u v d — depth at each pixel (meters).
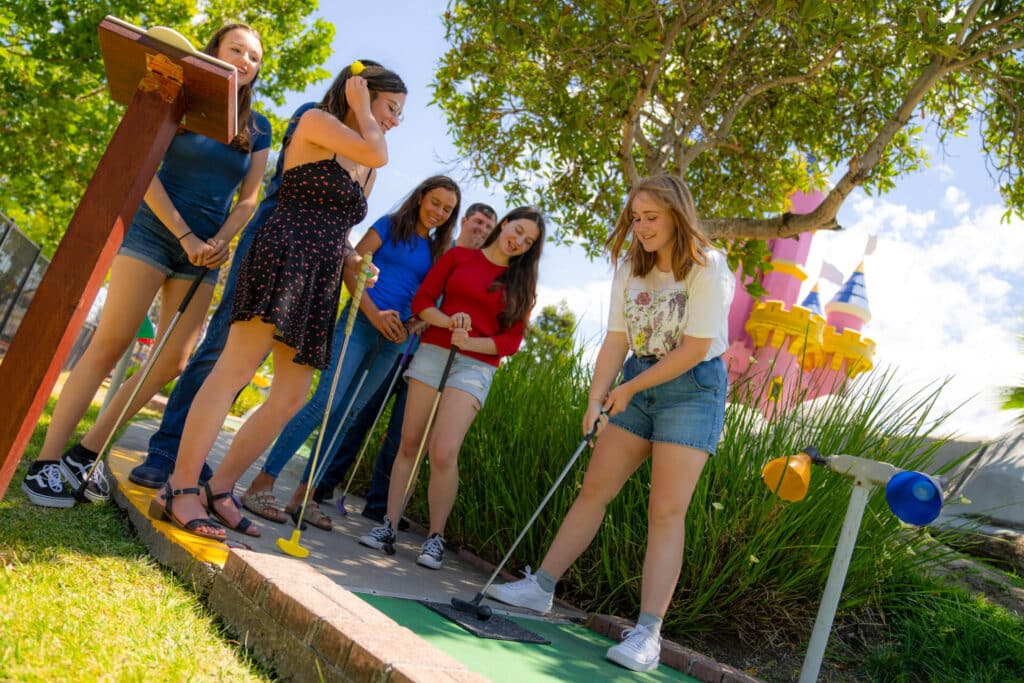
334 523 3.98
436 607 2.63
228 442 6.27
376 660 1.70
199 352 3.30
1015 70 5.98
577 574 3.53
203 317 3.26
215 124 2.10
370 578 2.82
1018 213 6.12
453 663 1.81
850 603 3.25
